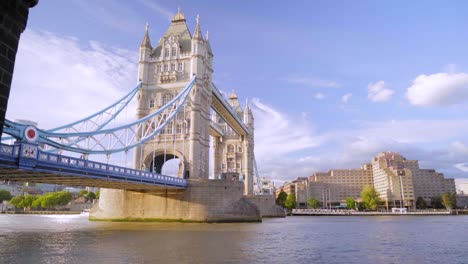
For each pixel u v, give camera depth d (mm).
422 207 176625
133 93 69938
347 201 164500
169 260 20594
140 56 73562
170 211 60531
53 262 19578
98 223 57250
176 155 67938
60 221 65750
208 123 74125
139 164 67750
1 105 7230
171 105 64188
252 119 127375
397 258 23469
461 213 140750
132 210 62375
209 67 77125
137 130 68000
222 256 22516
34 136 32562
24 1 8008
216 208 60406
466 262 22250
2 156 29375
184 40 75625
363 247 28953
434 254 25438
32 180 43625
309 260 22031
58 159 35062
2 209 159625
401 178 183125
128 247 26031
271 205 110375
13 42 7695
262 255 23484
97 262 19688
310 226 57469
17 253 22781
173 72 70875
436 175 197875
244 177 116250
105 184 50031
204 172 71312
